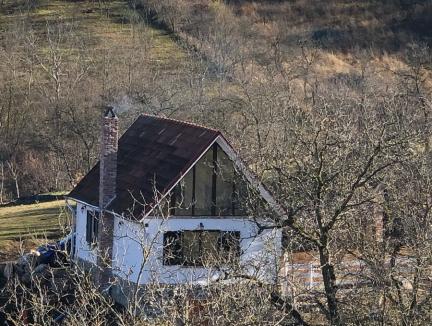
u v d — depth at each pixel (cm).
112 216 10925
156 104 19325
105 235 10838
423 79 16425
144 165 11125
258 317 5781
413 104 10769
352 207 6906
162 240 10088
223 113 16962
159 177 10538
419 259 6306
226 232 9394
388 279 6494
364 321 6525
